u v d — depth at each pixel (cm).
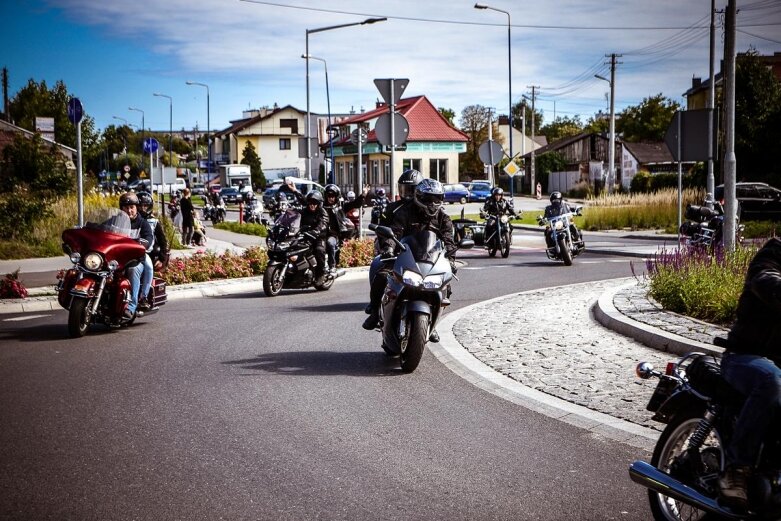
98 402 718
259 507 472
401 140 1666
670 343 889
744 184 3177
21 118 7306
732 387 406
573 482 513
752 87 4319
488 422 650
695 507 410
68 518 455
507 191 8975
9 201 2369
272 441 601
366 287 1609
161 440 605
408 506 473
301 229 1501
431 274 823
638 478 424
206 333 1082
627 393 730
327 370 848
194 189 8325
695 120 1520
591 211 3625
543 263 2078
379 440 603
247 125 11131
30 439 608
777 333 405
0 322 1204
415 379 805
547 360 873
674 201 3547
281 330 1101
